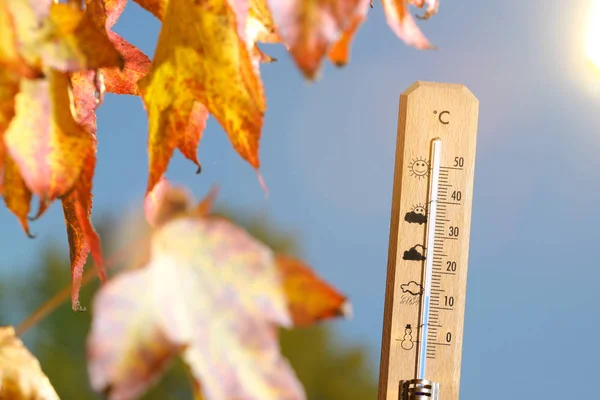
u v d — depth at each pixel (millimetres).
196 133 311
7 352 267
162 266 194
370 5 357
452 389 873
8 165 282
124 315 187
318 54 186
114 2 369
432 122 887
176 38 291
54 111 260
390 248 880
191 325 193
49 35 241
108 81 391
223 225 199
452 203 891
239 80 286
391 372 857
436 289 886
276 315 198
